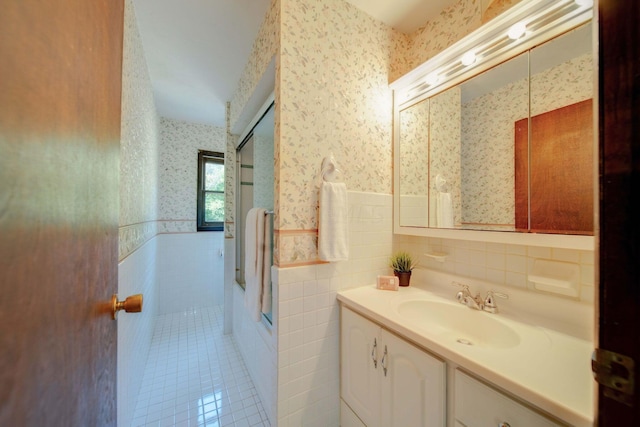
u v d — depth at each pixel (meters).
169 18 1.46
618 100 0.34
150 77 2.11
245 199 2.32
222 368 1.90
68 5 0.39
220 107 2.71
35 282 0.31
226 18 1.46
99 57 0.53
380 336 1.06
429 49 1.51
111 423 0.64
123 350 1.17
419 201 1.45
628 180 0.33
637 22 0.32
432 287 1.39
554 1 0.94
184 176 3.13
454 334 1.11
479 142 1.19
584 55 0.89
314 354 1.25
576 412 0.52
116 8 0.66
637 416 0.31
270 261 1.44
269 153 1.75
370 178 1.46
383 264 1.51
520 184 1.05
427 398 0.85
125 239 1.23
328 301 1.29
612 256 0.34
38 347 0.31
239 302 2.19
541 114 0.99
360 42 1.42
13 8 0.27
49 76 0.34
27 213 0.30
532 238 0.97
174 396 1.59
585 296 0.89
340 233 1.24
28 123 0.30
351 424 1.22
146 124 1.92
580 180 0.88
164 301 2.98
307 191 1.22
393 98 1.57
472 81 1.21
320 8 1.26
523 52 1.04
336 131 1.32
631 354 0.32
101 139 0.55
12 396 0.26
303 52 1.21
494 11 1.13
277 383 1.16
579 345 0.79
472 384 0.73
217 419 1.41
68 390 0.39
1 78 0.26
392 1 1.37
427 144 1.41
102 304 0.57
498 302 1.11
